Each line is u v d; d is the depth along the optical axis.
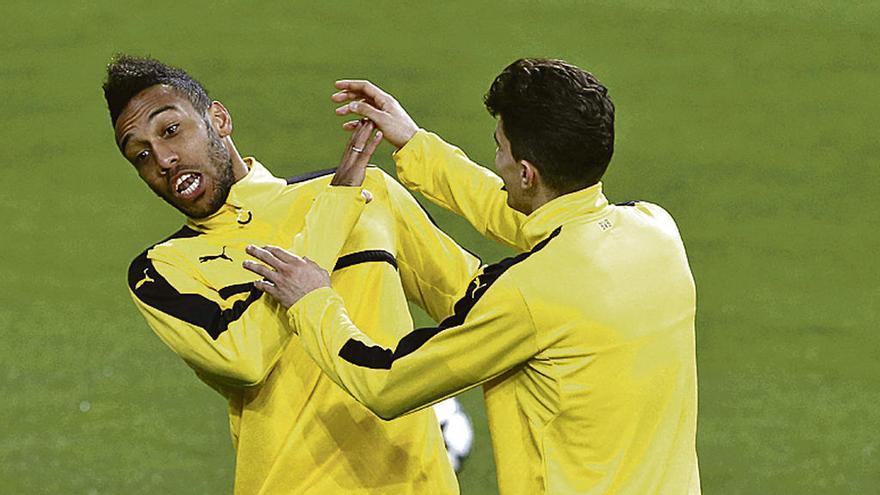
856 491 23.22
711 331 28.62
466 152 36.28
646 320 11.17
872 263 31.75
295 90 40.25
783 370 27.22
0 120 39.00
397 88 40.22
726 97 41.03
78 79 41.38
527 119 11.17
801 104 40.81
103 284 30.36
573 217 11.26
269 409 12.41
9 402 25.55
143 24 44.75
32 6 46.03
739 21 46.50
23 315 28.86
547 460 11.28
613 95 40.84
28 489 22.70
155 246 12.73
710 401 26.09
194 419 25.03
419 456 12.68
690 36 45.09
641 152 37.28
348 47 43.06
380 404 11.29
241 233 12.63
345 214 12.24
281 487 12.48
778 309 29.58
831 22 46.81
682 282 11.53
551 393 11.16
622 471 11.21
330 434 12.41
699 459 24.19
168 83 12.40
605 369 11.04
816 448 24.58
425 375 11.14
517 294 10.91
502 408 11.59
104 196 34.75
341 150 36.72
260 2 46.12
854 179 36.25
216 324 11.94
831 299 30.06
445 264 13.38
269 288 11.77
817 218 33.97
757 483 23.45
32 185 35.28
